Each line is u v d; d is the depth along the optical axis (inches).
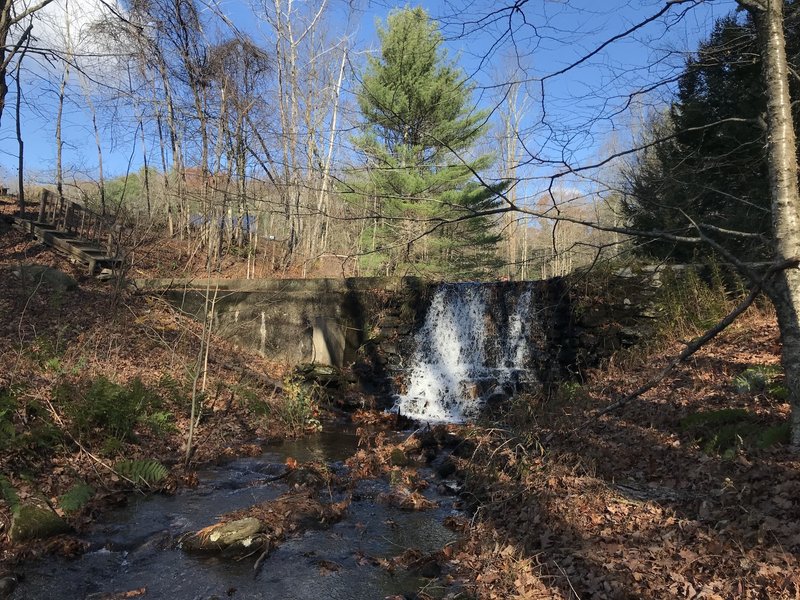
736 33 267.1
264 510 266.4
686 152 446.9
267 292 623.8
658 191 240.4
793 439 211.9
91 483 289.0
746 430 244.2
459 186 733.3
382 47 515.5
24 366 390.6
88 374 403.9
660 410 307.7
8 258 647.8
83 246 703.1
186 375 467.8
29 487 263.0
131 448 343.3
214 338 611.2
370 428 473.7
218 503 285.9
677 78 206.7
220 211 771.4
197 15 775.1
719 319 413.1
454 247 762.2
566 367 471.2
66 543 224.1
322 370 565.6
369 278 595.8
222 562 220.1
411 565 217.0
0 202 855.7
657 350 416.5
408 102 456.1
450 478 329.7
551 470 258.5
